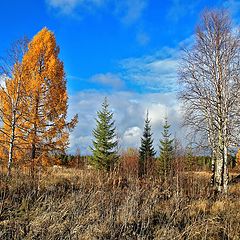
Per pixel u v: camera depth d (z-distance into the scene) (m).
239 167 27.42
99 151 29.61
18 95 13.99
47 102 15.21
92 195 8.61
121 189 10.30
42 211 7.59
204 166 19.86
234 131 15.34
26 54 15.38
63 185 10.39
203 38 16.36
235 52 15.70
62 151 15.66
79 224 6.83
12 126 13.87
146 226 7.17
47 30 16.17
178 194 10.20
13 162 13.88
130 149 31.06
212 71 16.16
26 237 6.18
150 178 12.62
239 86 15.33
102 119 31.03
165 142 31.81
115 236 6.72
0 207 7.43
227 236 7.45
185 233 7.16
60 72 15.92
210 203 10.52
